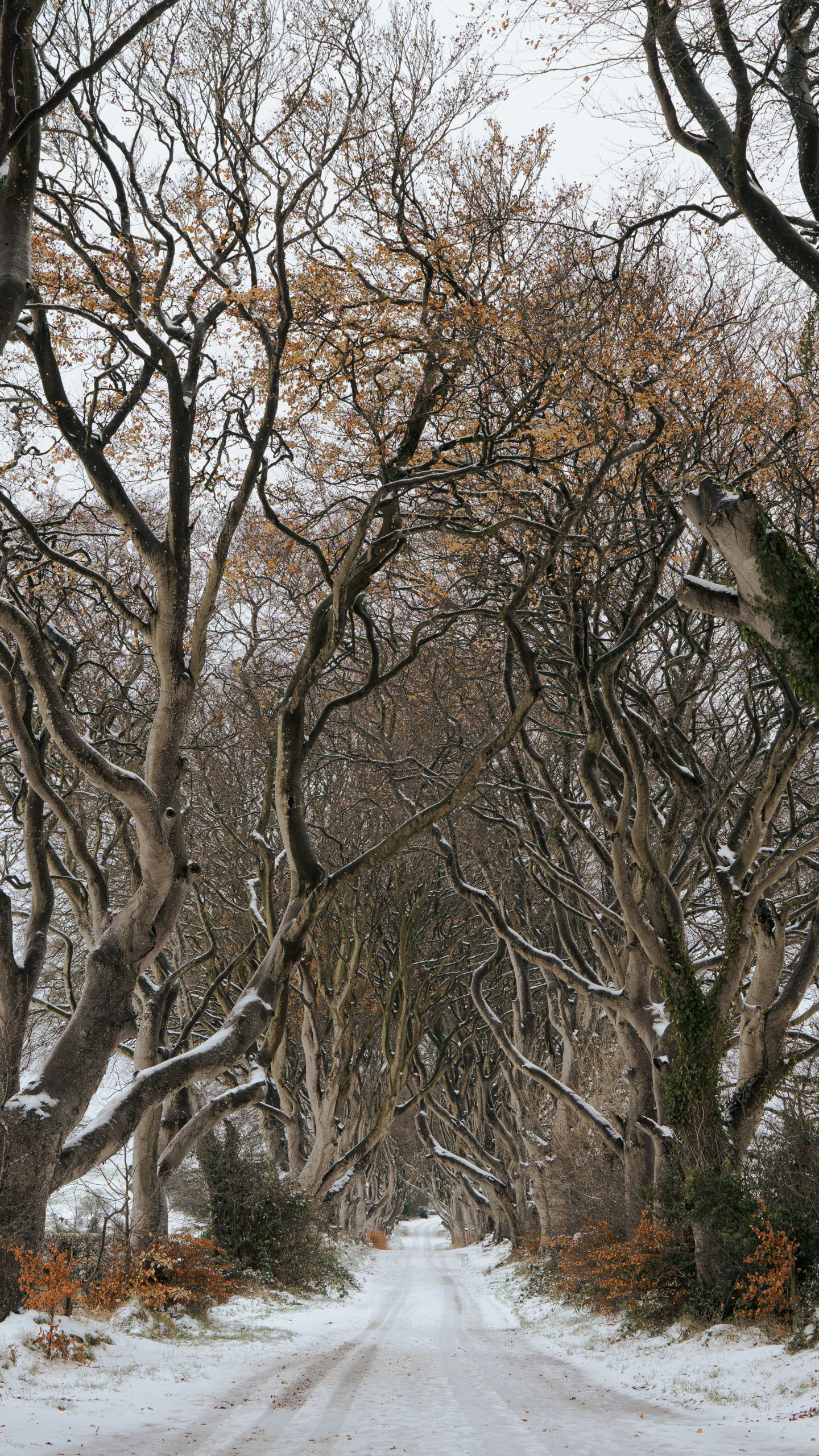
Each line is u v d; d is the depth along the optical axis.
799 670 11.55
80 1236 18.50
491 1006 36.06
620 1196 20.31
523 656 15.34
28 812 15.44
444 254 15.87
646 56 12.26
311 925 16.16
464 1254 45.59
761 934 16.36
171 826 14.62
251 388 17.34
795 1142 14.49
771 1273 13.63
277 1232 23.91
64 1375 10.77
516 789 21.77
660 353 15.28
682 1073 16.58
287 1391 11.66
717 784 19.36
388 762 24.25
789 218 13.27
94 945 14.84
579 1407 10.88
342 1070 28.34
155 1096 14.34
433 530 16.39
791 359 17.19
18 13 9.38
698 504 11.72
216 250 16.50
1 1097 13.46
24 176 10.78
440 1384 12.55
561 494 16.30
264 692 25.34
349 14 15.26
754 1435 8.99
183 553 14.77
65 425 14.95
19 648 13.42
